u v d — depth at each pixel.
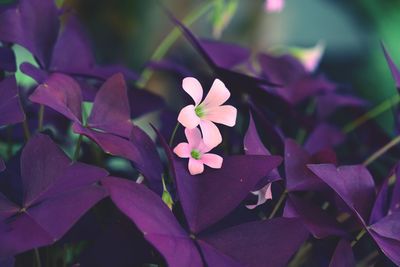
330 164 0.34
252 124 0.35
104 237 0.32
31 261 0.35
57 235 0.29
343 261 0.33
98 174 0.31
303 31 1.20
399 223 0.34
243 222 0.34
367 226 0.34
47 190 0.31
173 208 0.33
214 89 0.33
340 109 0.50
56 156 0.32
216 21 0.61
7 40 0.37
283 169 0.36
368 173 0.35
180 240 0.30
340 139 0.46
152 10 1.10
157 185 0.33
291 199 0.35
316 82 0.47
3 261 0.30
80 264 0.32
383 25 1.24
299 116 0.43
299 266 0.40
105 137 0.32
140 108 0.41
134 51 1.13
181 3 1.02
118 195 0.30
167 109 0.44
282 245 0.31
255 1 1.09
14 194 0.32
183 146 0.32
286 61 0.49
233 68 0.46
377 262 0.35
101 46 1.14
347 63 1.22
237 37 1.10
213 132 0.33
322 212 0.34
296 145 0.36
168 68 0.47
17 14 0.38
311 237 0.36
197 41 0.40
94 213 0.36
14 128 0.42
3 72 0.38
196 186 0.33
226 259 0.31
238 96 0.42
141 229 0.29
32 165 0.31
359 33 1.23
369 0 1.25
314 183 0.35
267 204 0.36
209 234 0.32
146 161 0.34
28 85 0.46
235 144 0.42
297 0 1.20
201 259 0.31
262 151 0.35
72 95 0.33
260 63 0.48
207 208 0.32
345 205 0.34
